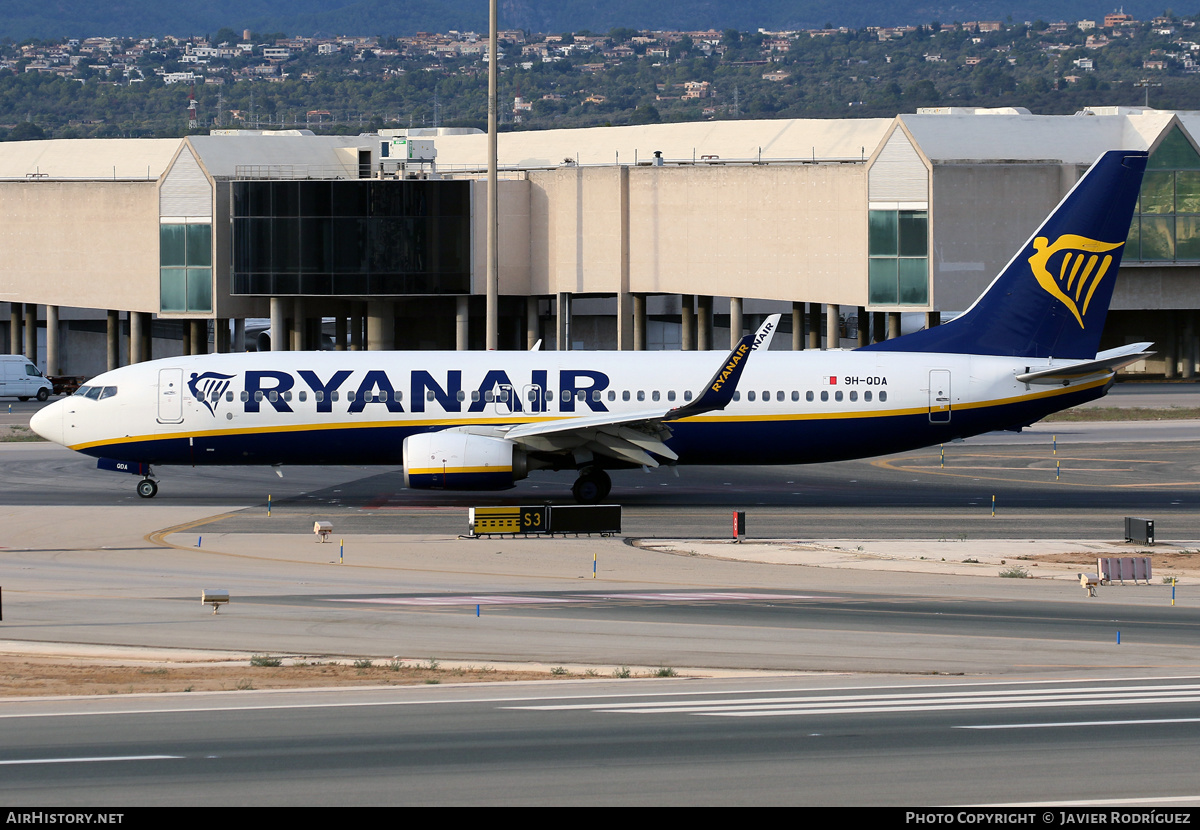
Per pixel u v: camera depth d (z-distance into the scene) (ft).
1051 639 399.03
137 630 411.54
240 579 502.38
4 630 411.13
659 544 585.22
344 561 542.57
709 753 282.77
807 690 338.13
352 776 267.59
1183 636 403.75
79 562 538.88
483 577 508.53
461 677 354.74
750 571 520.83
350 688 341.41
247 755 281.95
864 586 489.26
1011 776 266.36
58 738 295.48
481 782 263.49
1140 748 285.43
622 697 331.36
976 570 522.88
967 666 365.40
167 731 300.81
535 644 393.09
